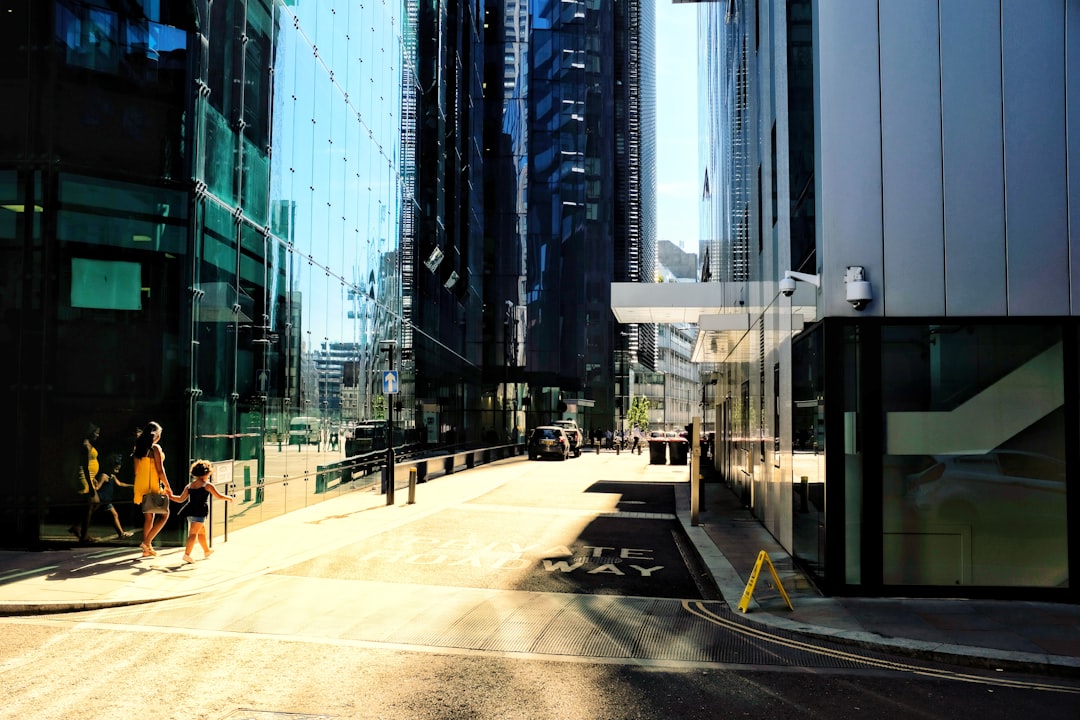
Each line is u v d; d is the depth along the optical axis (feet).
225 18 48.32
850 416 33.22
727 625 28.58
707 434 131.34
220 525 47.67
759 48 55.16
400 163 96.27
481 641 26.00
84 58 42.83
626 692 21.12
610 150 296.10
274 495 55.72
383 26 86.07
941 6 33.88
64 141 42.27
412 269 107.45
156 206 43.80
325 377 66.95
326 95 66.74
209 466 39.27
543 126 215.10
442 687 21.26
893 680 22.48
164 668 22.54
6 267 41.86
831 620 28.71
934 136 33.63
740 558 41.68
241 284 50.24
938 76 33.76
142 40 44.06
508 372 200.03
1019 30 33.65
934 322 33.32
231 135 49.16
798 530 39.75
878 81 33.83
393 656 24.11
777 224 46.42
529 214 211.41
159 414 43.32
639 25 396.78
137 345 43.19
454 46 135.03
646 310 77.00
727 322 72.43
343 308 71.97
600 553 43.83
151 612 29.37
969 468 33.01
